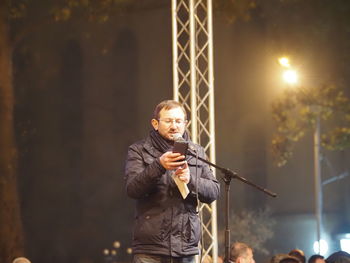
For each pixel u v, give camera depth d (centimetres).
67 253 6988
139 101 7006
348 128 3984
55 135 7062
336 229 6556
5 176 3312
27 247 6919
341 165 6556
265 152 6662
